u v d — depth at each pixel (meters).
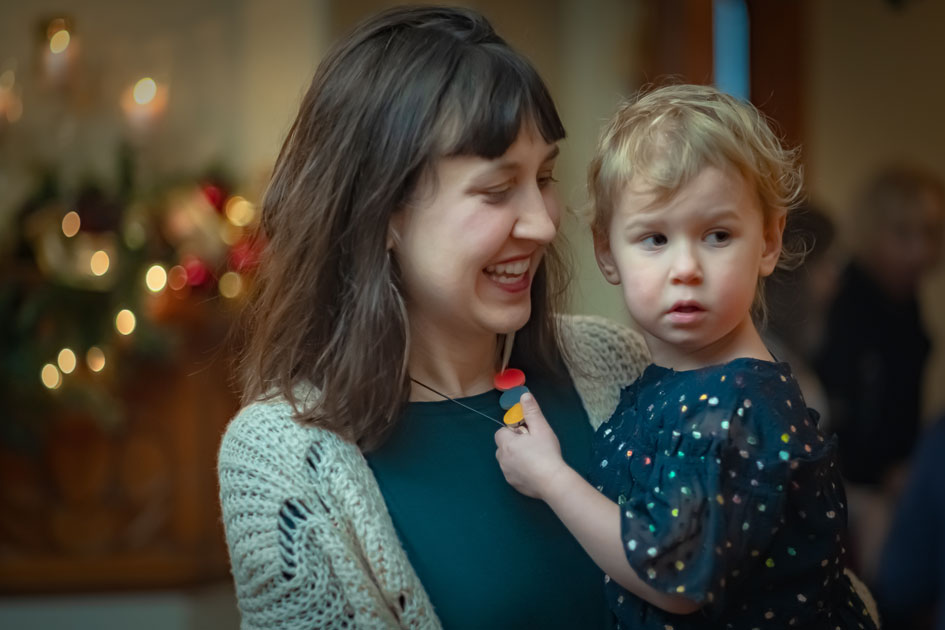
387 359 1.50
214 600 4.20
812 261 3.67
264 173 4.47
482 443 1.59
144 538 4.16
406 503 1.52
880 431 4.03
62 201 4.23
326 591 1.43
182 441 4.16
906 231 4.59
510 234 1.50
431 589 1.50
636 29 5.16
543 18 5.59
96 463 4.14
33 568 4.12
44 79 4.77
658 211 1.45
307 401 1.53
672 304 1.45
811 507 1.40
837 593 1.51
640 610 1.44
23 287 4.08
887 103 5.14
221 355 4.17
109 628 4.12
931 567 2.28
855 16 5.10
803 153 5.06
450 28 1.54
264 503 1.46
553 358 1.72
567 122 5.48
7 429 4.03
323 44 5.18
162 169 5.05
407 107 1.48
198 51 5.12
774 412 1.38
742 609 1.41
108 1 5.04
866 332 4.16
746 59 5.07
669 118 1.47
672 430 1.39
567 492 1.42
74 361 4.01
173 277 4.14
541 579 1.54
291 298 1.56
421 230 1.50
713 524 1.31
